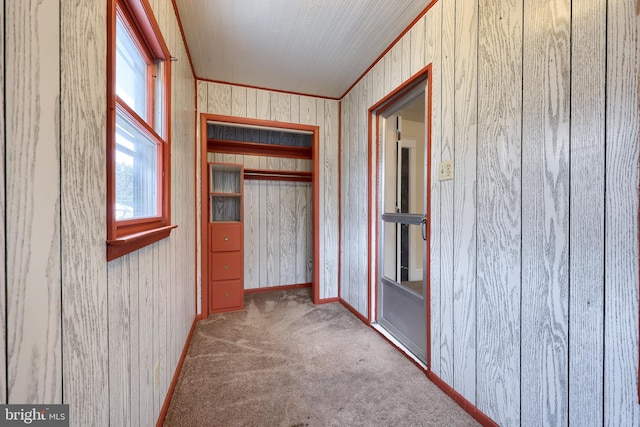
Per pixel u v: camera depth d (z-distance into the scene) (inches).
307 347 84.5
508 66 48.2
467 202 57.3
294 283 150.6
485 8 52.7
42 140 21.5
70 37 25.0
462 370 58.6
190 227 93.9
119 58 42.9
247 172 137.9
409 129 83.9
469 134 56.7
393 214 90.8
